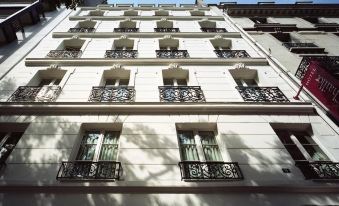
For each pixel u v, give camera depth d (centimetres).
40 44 1223
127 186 556
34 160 621
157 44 1261
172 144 680
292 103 824
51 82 993
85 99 845
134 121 752
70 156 641
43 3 1694
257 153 659
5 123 732
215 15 1786
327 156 685
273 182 575
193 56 1158
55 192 549
